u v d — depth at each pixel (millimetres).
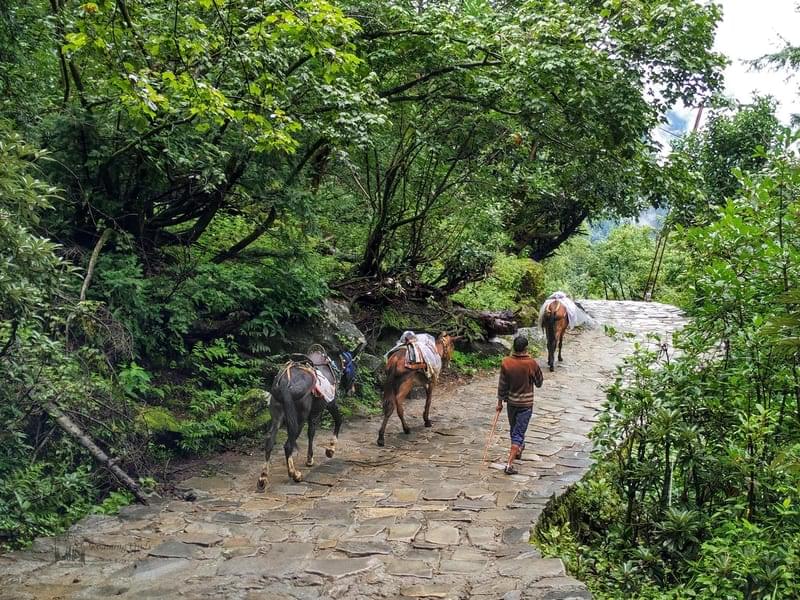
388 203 14797
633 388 7359
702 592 5598
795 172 6297
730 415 6746
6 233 5914
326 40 8453
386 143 14336
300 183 11953
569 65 11055
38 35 9539
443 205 15648
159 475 8516
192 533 6770
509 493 7848
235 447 9766
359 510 7430
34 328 7453
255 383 11070
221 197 11125
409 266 16422
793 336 5051
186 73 7789
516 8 14320
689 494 7297
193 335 11102
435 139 14297
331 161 13922
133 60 8992
